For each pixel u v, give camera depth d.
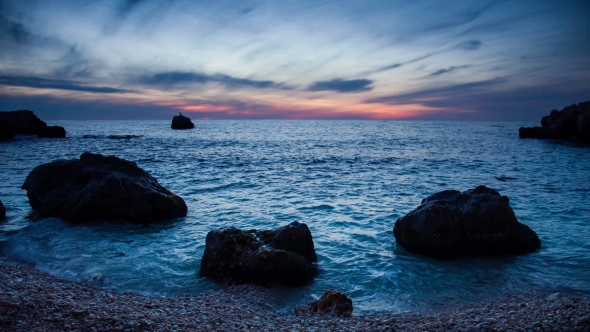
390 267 11.71
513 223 12.77
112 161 18.17
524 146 58.06
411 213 13.45
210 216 17.64
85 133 94.06
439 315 8.25
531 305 8.23
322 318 8.26
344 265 11.91
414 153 48.50
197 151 49.25
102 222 16.03
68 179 17.33
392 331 7.12
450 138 82.44
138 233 14.93
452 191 14.34
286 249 11.24
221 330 7.10
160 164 35.31
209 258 10.87
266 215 17.81
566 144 60.47
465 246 12.52
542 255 12.58
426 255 12.60
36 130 65.75
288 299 9.70
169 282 10.58
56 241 13.71
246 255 10.65
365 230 15.47
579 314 6.94
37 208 17.00
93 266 11.51
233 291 9.99
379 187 24.92
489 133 107.19
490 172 31.92
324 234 14.98
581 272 11.19
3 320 6.45
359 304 9.34
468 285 10.41
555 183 26.31
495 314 7.71
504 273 11.18
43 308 7.14
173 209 17.17
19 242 13.44
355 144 65.06
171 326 7.01
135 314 7.42
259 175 29.86
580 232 14.94
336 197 21.77
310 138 83.88
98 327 6.58
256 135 96.00
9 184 24.06
